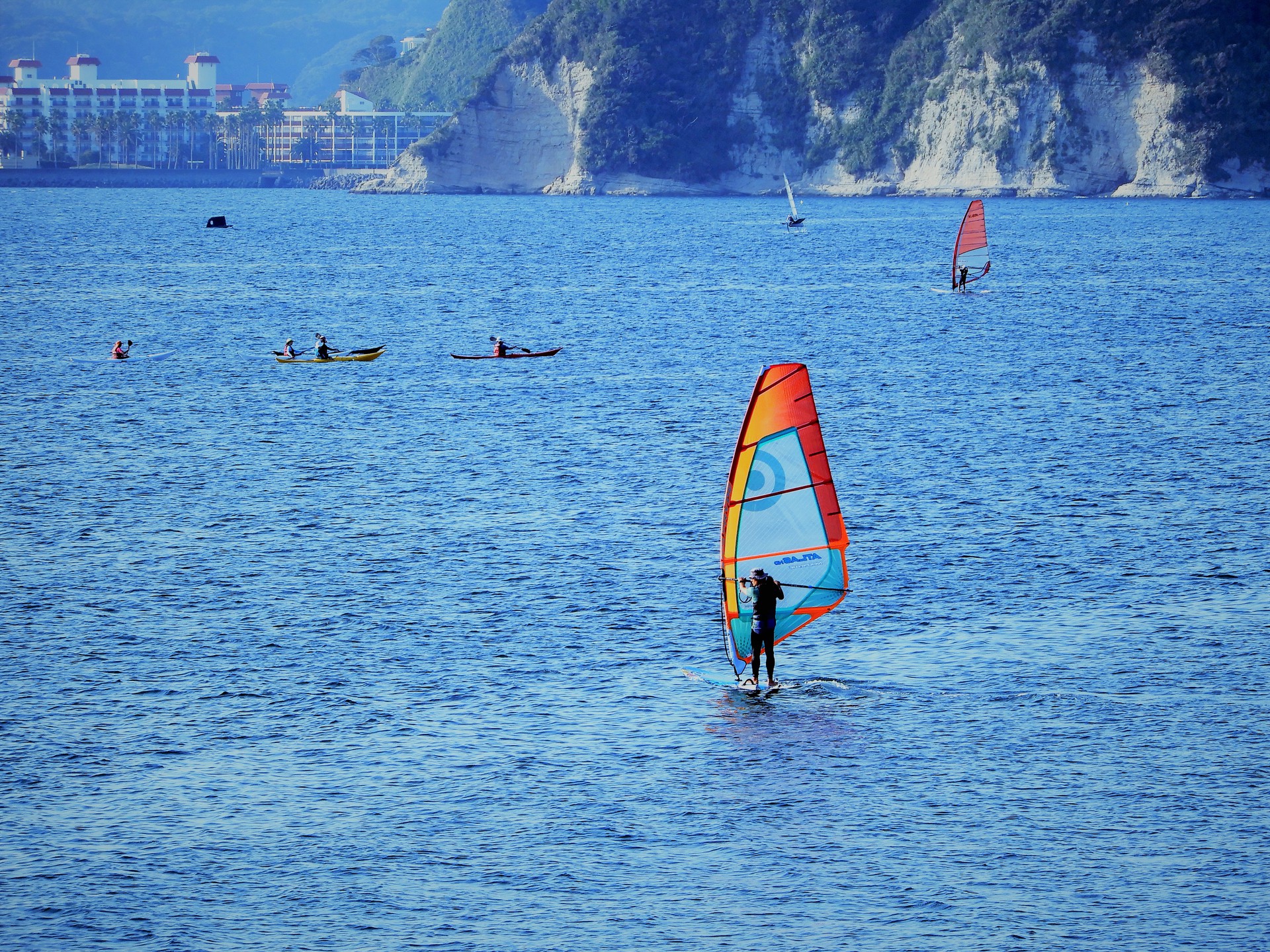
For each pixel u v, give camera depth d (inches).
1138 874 3538.4
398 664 4995.1
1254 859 3599.9
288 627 5383.9
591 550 6417.3
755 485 4815.5
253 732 4404.5
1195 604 5590.6
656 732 4414.4
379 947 3248.0
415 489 7677.2
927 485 7549.2
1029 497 7263.8
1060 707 4571.9
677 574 6058.1
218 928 3324.3
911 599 5679.1
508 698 4682.6
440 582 5959.6
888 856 3644.2
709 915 3380.9
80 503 7357.3
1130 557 6220.5
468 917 3376.0
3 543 6584.6
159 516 7091.5
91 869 3580.2
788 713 4559.5
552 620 5462.6
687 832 3772.1
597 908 3415.4
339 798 3966.5
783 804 3922.2
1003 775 4084.6
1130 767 4121.6
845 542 4847.4
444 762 4200.3
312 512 7175.2
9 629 5349.4
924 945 3245.6
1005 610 5536.4
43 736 4350.4
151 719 4493.1
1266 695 4640.8
